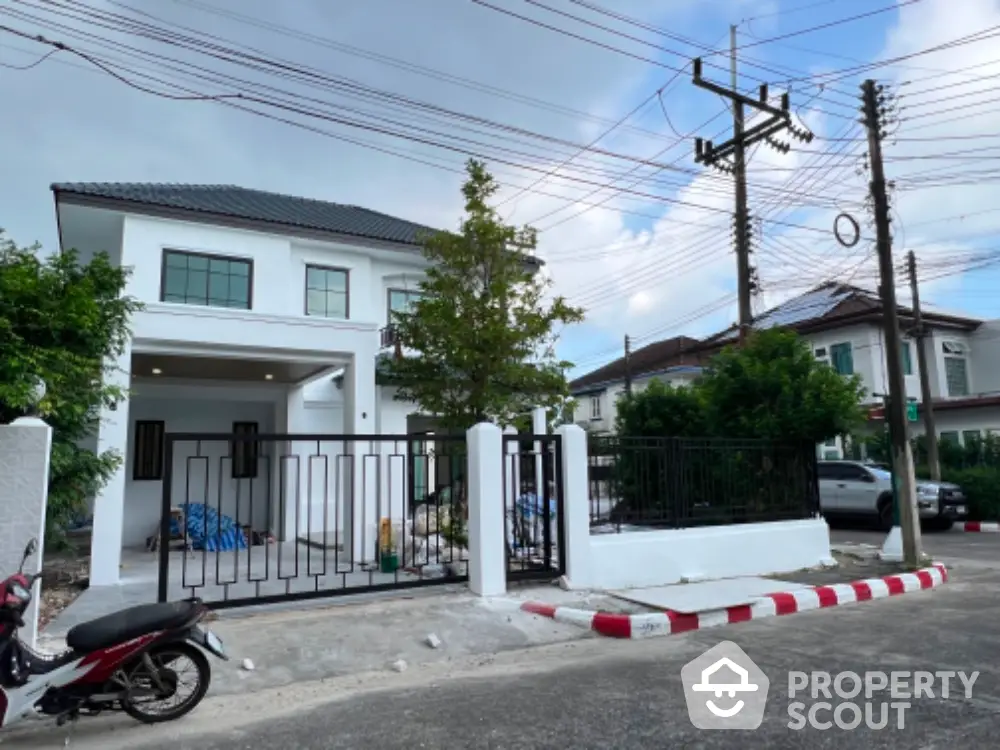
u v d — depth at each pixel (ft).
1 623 13.98
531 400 35.06
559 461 27.55
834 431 34.04
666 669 17.98
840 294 88.79
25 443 18.97
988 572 34.06
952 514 54.19
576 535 26.91
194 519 45.75
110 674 14.48
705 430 41.60
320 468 50.78
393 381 43.88
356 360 38.83
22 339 22.76
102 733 14.46
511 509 29.27
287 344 37.04
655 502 30.22
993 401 69.51
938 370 82.07
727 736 13.28
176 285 41.50
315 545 42.73
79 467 26.17
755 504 32.86
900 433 34.91
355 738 13.76
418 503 38.09
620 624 21.77
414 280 51.52
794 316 89.35
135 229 40.27
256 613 22.86
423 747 13.16
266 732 14.32
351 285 48.70
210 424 50.98
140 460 48.37
